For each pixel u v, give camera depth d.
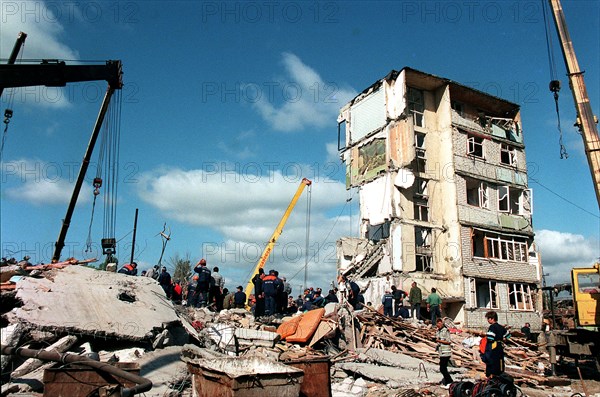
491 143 34.06
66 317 10.66
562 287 17.78
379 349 15.77
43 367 9.43
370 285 29.11
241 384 6.97
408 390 11.52
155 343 11.47
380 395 11.25
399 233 28.98
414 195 30.58
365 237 31.59
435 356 15.73
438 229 30.89
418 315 22.81
